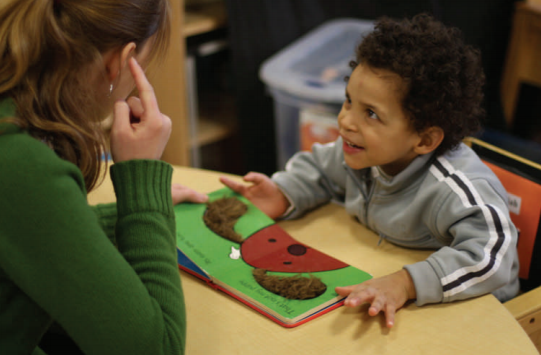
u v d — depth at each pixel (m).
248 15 2.07
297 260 0.89
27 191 0.55
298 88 1.91
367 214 1.02
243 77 2.15
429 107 0.84
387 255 0.96
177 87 2.02
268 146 2.32
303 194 1.08
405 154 0.91
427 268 0.81
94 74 0.64
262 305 0.79
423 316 0.79
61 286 0.56
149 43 0.69
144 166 0.68
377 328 0.77
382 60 0.84
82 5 0.59
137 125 0.71
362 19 2.23
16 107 0.59
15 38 0.57
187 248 0.92
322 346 0.74
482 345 0.74
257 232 0.97
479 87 0.92
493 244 0.83
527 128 2.54
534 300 0.87
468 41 2.23
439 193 0.89
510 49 2.29
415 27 0.89
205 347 0.74
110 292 0.58
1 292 0.59
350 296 0.77
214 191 1.11
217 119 2.34
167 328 0.62
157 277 0.65
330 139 1.94
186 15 2.09
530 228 1.03
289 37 2.18
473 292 0.82
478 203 0.86
